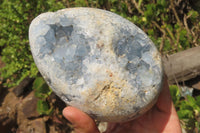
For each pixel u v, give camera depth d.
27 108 0.42
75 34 0.26
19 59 0.44
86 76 0.25
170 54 0.42
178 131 0.29
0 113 0.42
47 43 0.26
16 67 0.43
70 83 0.25
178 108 0.38
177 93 0.36
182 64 0.39
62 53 0.26
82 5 0.47
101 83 0.25
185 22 0.43
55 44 0.26
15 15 0.43
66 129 0.41
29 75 0.43
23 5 0.44
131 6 0.47
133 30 0.27
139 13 0.47
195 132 0.36
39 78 0.39
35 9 0.45
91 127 0.26
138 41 0.26
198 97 0.33
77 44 0.26
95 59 0.25
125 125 0.31
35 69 0.42
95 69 0.25
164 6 0.44
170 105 0.30
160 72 0.26
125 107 0.25
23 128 0.42
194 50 0.39
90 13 0.27
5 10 0.44
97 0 0.46
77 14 0.27
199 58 0.38
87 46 0.25
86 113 0.26
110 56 0.25
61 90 0.26
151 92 0.25
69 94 0.25
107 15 0.27
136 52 0.26
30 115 0.42
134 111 0.25
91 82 0.25
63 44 0.26
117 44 0.26
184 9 0.47
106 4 0.47
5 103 0.43
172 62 0.39
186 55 0.39
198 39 0.43
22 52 0.44
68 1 0.48
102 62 0.25
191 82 0.40
